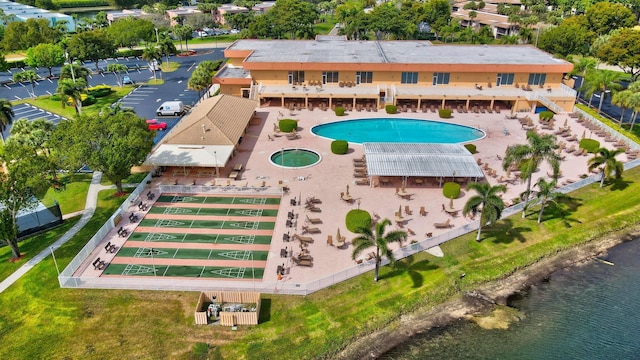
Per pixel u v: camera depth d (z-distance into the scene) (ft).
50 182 137.49
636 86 204.74
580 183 163.43
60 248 131.54
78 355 97.81
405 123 221.66
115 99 265.95
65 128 153.17
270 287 113.50
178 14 478.59
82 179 172.76
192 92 278.67
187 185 163.73
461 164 160.45
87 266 122.62
